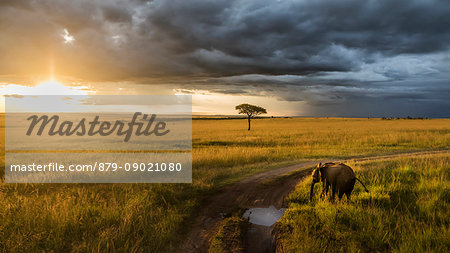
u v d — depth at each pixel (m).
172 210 8.11
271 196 9.66
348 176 7.71
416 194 8.44
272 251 5.70
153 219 7.15
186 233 6.77
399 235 5.91
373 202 7.70
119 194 9.09
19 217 6.84
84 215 7.13
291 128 56.69
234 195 9.85
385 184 9.55
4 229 6.24
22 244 5.66
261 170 14.29
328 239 5.87
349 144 26.09
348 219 6.76
